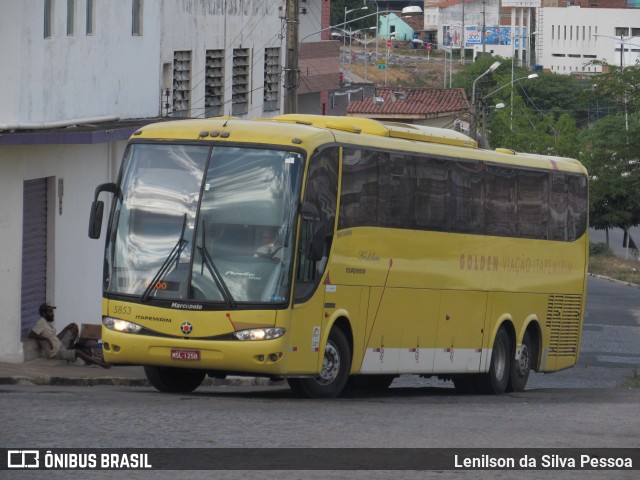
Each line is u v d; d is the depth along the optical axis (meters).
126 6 64.19
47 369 50.56
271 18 92.12
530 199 56.09
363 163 43.09
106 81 61.75
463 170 50.19
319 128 41.50
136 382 49.44
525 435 30.08
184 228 39.00
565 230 59.56
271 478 22.69
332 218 40.94
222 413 32.56
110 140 52.41
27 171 52.81
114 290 39.41
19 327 52.06
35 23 52.81
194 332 38.34
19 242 52.06
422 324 47.50
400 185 45.59
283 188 38.97
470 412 37.66
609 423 34.44
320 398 41.53
